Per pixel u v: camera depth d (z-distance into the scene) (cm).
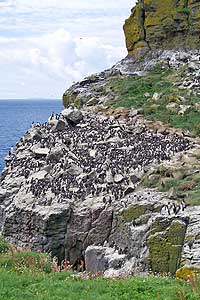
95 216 3256
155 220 2877
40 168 3922
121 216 3133
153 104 5169
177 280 1992
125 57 6669
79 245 3278
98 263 3058
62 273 2169
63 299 1755
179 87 5438
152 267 2816
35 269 2228
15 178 3912
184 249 2611
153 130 4519
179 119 4719
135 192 3319
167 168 3441
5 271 2142
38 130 4616
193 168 3450
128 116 4975
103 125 4634
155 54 6406
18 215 3453
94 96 5797
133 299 1727
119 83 5988
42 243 3275
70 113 4809
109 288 1867
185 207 2941
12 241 3438
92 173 3628
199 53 6166
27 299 1775
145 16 6556
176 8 6369
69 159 3878
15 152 4491
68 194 3438
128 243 2995
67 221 3322
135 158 3728
